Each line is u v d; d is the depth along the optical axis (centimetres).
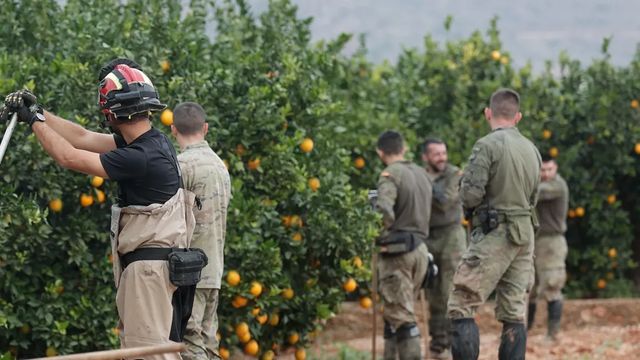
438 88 2967
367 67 2873
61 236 1666
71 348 1667
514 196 1762
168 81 1848
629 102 3017
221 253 1540
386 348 2088
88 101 1709
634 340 2505
